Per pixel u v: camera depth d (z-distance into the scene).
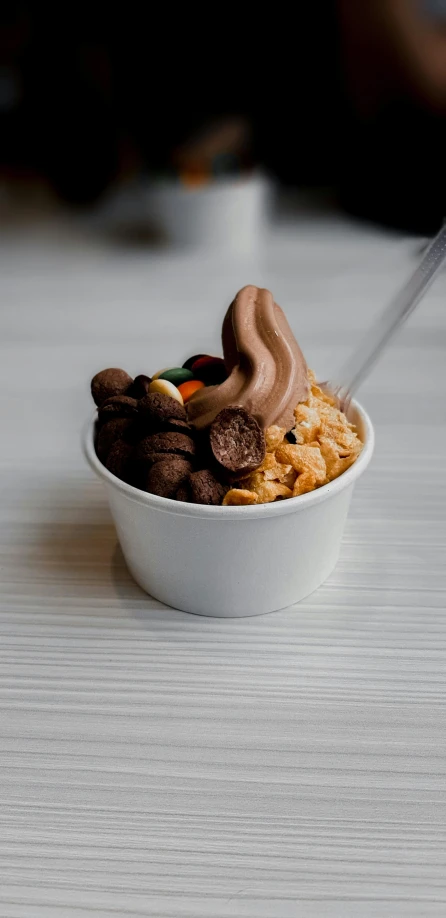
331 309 0.77
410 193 0.98
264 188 0.96
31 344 0.73
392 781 0.42
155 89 1.11
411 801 0.42
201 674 0.46
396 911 0.39
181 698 0.45
